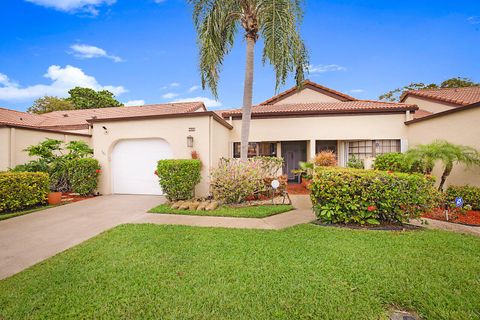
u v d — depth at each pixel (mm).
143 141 10695
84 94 32031
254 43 9328
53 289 3072
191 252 4137
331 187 5750
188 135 9805
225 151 12359
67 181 10883
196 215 6969
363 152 12898
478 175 7523
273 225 5906
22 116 17312
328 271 3379
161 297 2854
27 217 6957
